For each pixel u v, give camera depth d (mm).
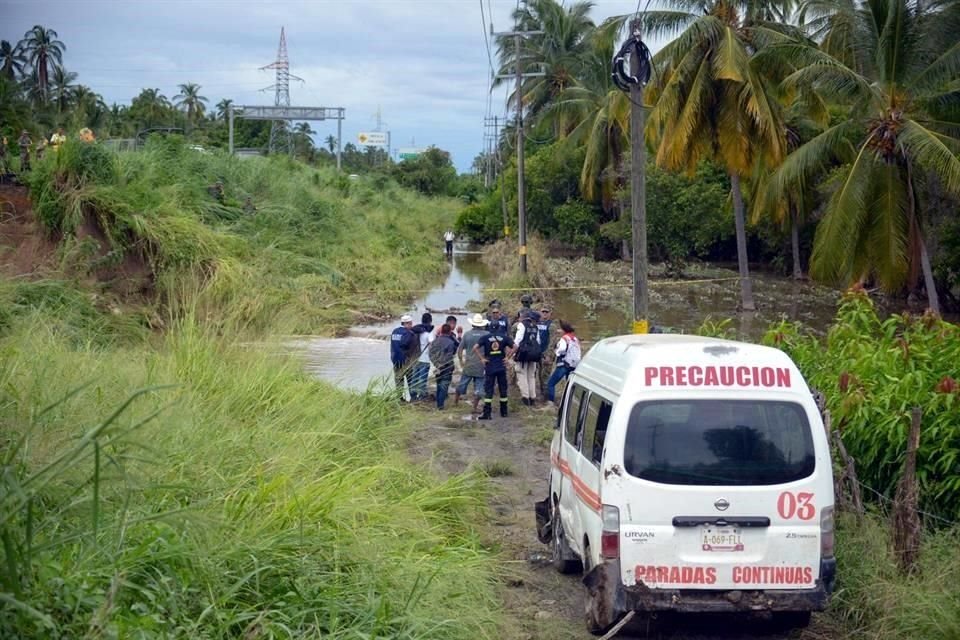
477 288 40406
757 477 6441
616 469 6477
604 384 7359
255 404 9672
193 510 5781
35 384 6582
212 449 7414
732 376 6625
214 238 22125
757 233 49625
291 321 14539
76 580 4660
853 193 23828
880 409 8445
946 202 30516
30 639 4324
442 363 16266
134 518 5480
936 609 6164
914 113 23969
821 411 8297
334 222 40125
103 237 20016
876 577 6875
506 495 10930
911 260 24625
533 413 16375
